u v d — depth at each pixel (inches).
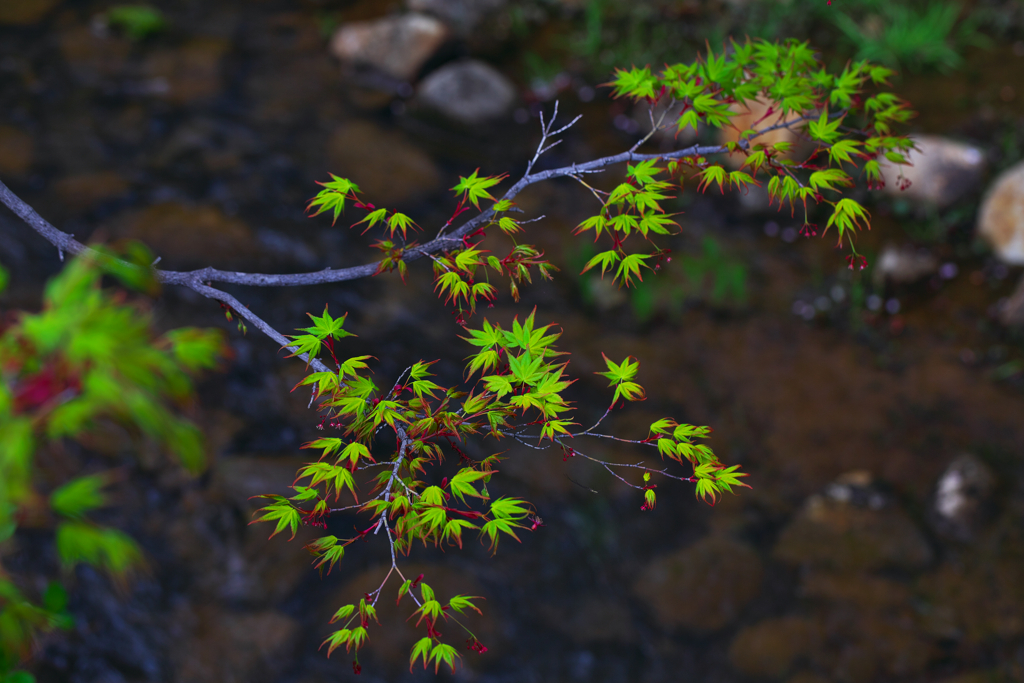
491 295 64.3
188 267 211.2
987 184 247.3
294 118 264.8
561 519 171.8
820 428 192.1
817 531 171.2
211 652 147.0
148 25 287.1
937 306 220.7
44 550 152.5
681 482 180.4
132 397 28.1
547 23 315.9
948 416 194.2
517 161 261.4
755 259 233.5
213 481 168.4
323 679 145.9
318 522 57.9
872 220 241.9
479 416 61.6
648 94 76.6
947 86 278.8
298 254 222.1
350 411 59.1
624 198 66.7
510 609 158.4
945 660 151.9
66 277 29.9
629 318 216.4
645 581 163.8
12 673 50.9
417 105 270.2
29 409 29.1
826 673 150.0
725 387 200.8
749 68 80.4
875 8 309.1
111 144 244.4
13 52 270.5
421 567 161.6
